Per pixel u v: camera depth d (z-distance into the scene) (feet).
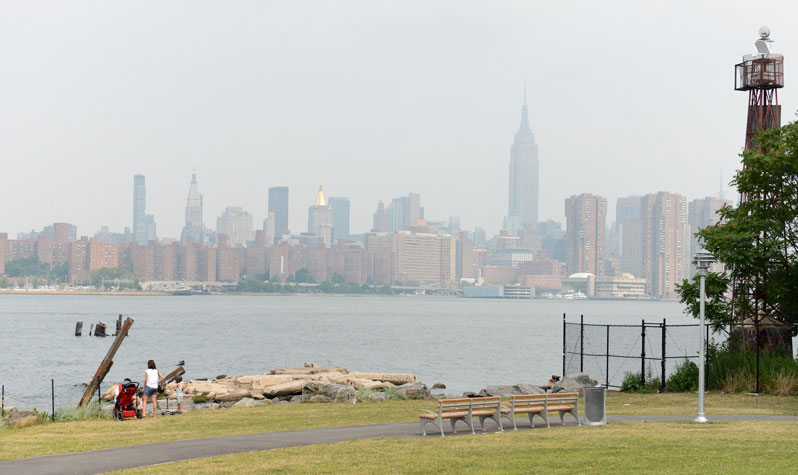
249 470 55.88
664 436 69.82
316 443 69.41
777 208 126.52
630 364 224.74
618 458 58.65
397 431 77.36
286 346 345.72
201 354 297.53
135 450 66.03
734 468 54.13
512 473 53.67
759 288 124.98
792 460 57.16
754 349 126.52
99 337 383.45
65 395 171.53
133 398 98.02
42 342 344.69
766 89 143.33
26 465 59.21
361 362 273.54
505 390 135.13
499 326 565.94
